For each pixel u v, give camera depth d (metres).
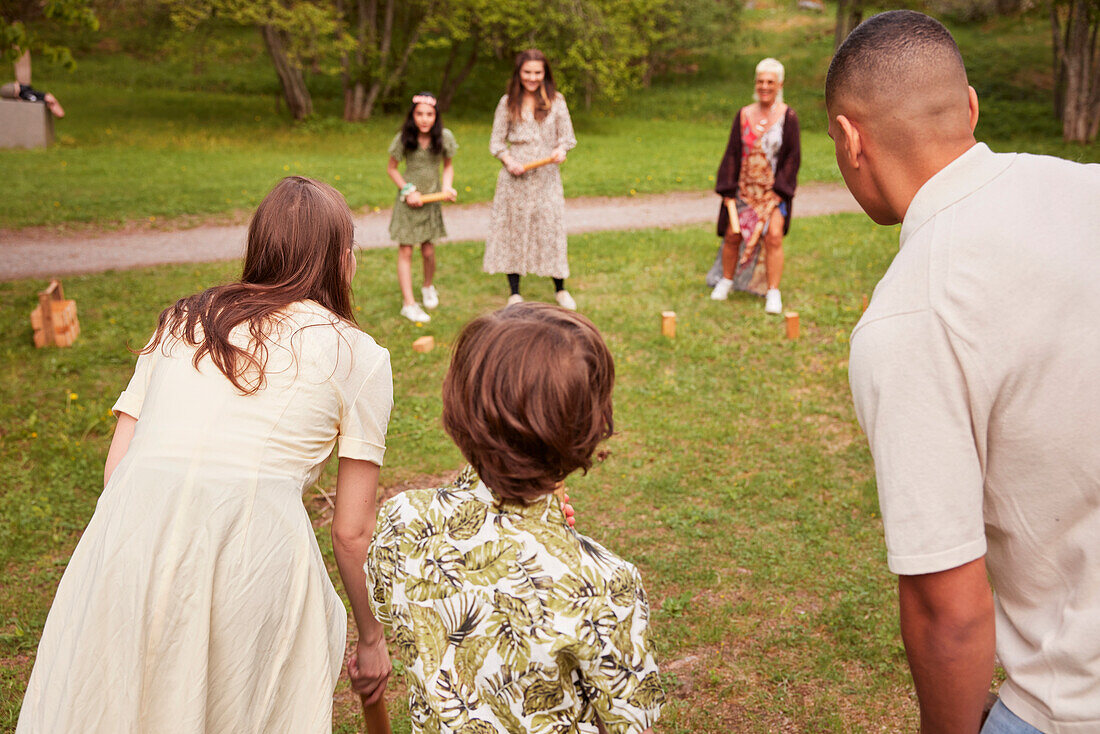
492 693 1.52
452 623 1.54
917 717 3.02
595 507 4.47
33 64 32.59
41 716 1.71
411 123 7.14
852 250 9.86
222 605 1.80
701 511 4.38
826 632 3.48
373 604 1.71
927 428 1.34
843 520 4.31
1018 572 1.46
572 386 1.44
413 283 8.52
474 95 30.52
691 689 3.19
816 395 5.89
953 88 1.46
